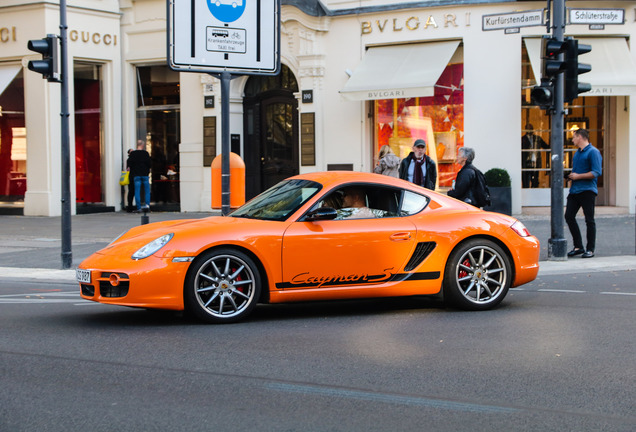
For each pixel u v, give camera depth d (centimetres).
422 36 1742
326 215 703
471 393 471
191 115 1998
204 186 1989
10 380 502
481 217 766
